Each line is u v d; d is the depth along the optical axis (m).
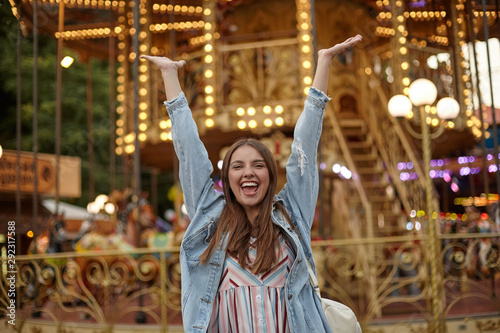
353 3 11.86
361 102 11.84
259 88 10.45
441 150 13.98
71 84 21.88
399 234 9.46
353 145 11.19
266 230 2.54
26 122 20.80
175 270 8.42
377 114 11.33
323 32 11.66
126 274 7.73
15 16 8.63
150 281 9.40
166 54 13.92
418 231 9.28
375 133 11.28
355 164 10.15
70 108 21.83
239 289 2.48
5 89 19.81
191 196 2.70
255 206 2.64
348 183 10.11
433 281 6.19
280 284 2.50
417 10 11.58
